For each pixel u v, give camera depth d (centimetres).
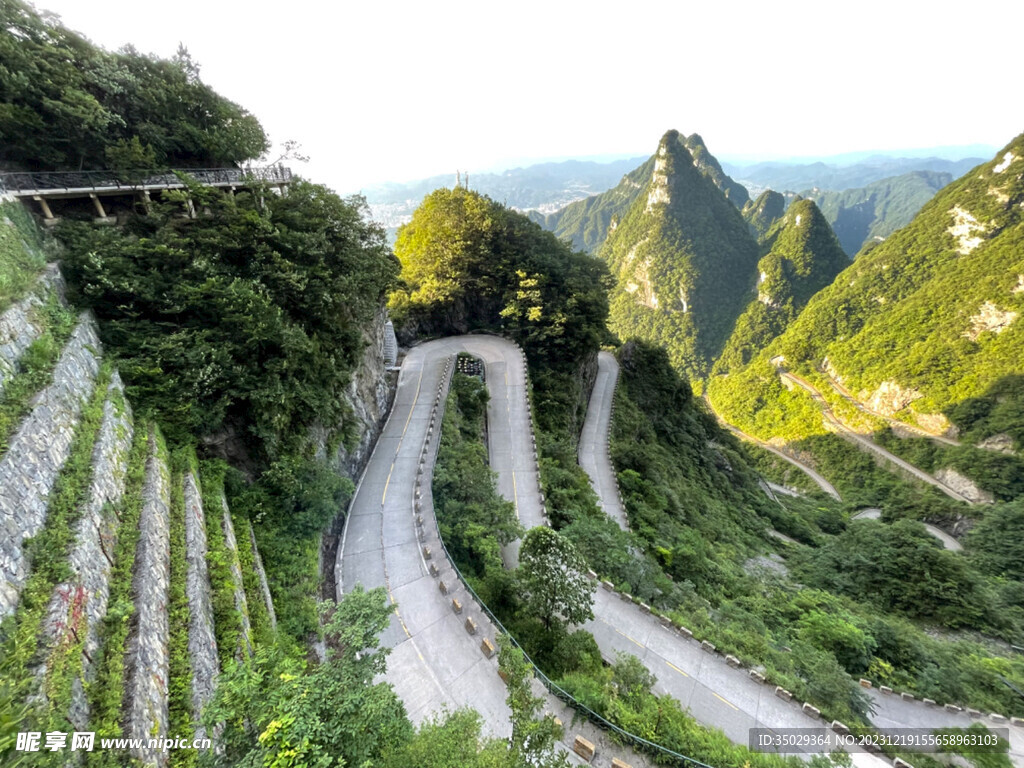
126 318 1731
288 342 1998
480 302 5684
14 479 912
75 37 1967
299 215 2461
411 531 2397
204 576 1345
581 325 5416
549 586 1755
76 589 909
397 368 4291
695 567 3219
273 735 793
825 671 2097
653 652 2067
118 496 1240
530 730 1020
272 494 1977
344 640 1031
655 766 1394
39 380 1154
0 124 1722
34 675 752
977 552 5706
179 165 2453
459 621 1888
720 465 7400
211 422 1769
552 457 4100
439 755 874
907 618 3525
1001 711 2408
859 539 4412
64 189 1869
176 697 1006
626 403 6581
